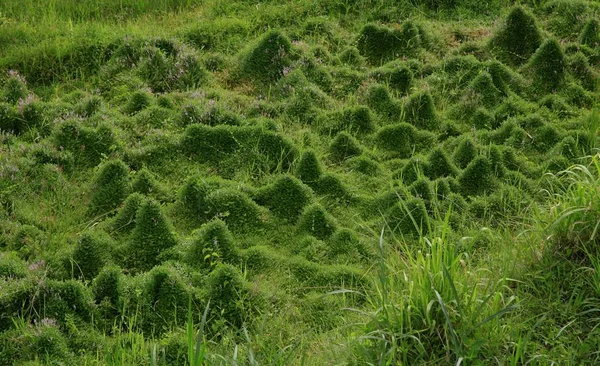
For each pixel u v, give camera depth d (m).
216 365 4.40
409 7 9.83
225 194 6.29
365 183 6.80
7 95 7.75
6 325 5.14
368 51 8.88
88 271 5.69
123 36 8.77
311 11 9.65
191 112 7.39
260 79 8.31
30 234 6.02
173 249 5.85
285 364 4.72
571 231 5.00
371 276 5.57
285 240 6.17
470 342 4.36
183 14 9.78
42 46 8.60
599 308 4.67
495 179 6.64
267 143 7.01
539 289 4.91
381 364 4.15
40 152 6.83
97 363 4.78
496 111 7.68
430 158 6.84
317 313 5.34
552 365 4.30
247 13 9.69
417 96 7.66
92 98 7.56
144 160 6.99
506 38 8.74
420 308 4.46
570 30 9.24
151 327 5.21
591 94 8.05
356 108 7.54
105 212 6.46
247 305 5.29
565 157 6.89
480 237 5.94
